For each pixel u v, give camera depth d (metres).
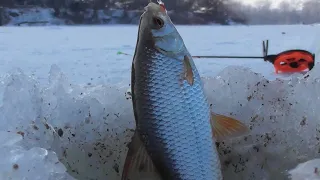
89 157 0.48
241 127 0.39
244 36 4.50
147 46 0.37
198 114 0.37
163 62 0.37
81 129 0.49
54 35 5.01
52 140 0.46
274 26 6.87
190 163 0.38
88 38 4.52
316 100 0.49
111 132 0.49
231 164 0.48
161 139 0.37
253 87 0.51
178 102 0.37
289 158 0.48
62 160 0.46
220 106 0.50
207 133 0.38
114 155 0.48
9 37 4.67
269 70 1.80
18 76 0.48
